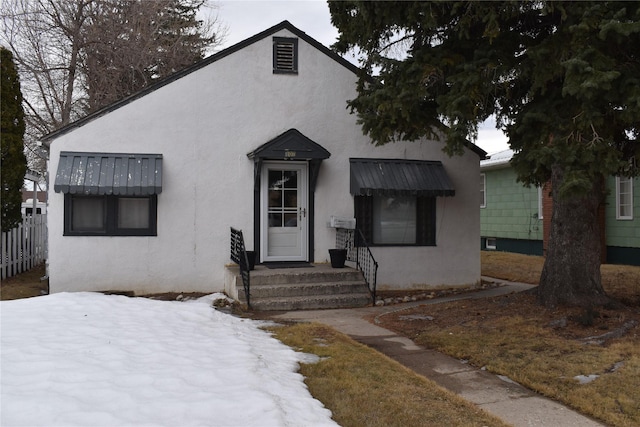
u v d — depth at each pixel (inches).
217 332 275.6
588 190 233.5
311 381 204.4
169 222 415.2
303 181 452.1
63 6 740.7
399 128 331.0
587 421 175.5
